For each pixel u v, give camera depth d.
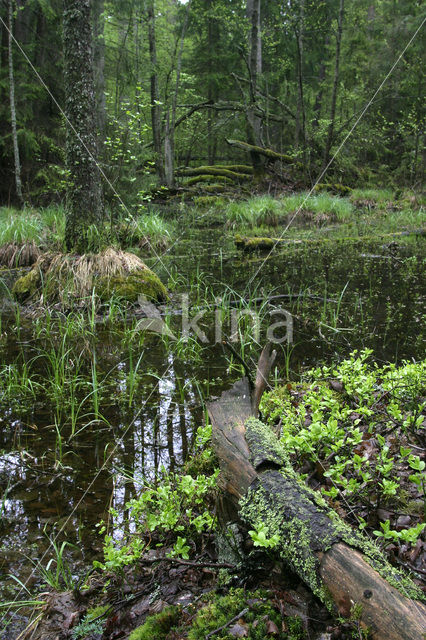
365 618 1.38
